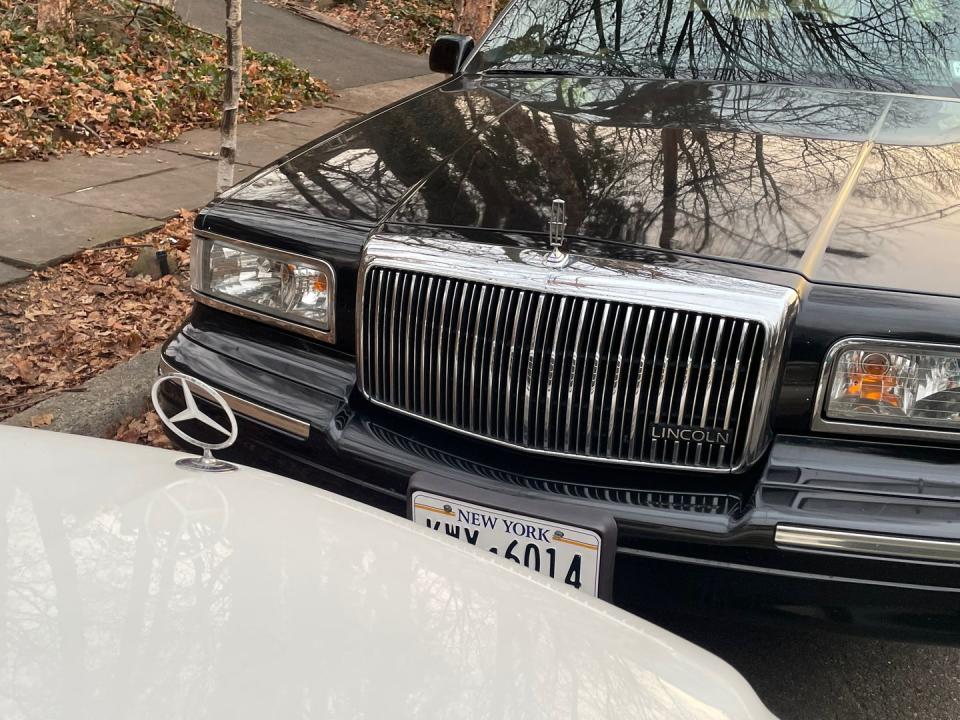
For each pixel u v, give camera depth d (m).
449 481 2.14
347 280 2.44
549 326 2.15
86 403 3.56
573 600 1.39
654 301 2.07
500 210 2.40
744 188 2.44
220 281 2.69
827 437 2.15
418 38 13.73
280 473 2.45
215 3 12.49
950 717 2.41
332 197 2.62
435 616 1.23
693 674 1.28
